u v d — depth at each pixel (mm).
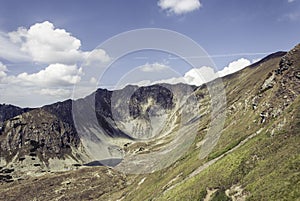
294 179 79750
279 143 112125
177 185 132750
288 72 160625
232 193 100938
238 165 114562
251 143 126438
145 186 168625
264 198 81438
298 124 115375
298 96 134375
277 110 143000
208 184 114375
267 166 101812
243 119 168500
